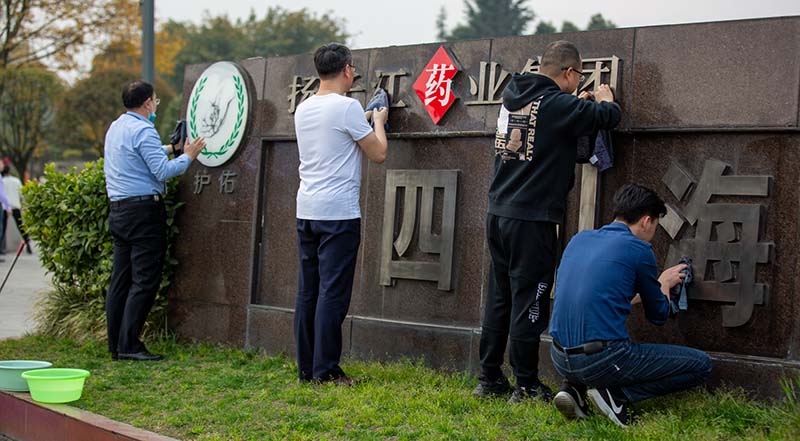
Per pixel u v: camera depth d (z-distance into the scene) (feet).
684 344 14.93
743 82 14.44
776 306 14.17
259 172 20.25
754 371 14.08
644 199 13.64
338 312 16.22
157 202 19.29
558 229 16.07
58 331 21.98
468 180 17.25
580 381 13.34
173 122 104.22
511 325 14.70
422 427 13.30
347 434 13.21
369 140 16.26
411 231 17.83
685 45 14.94
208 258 21.06
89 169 22.26
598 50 15.76
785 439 11.88
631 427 12.76
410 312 17.90
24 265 43.96
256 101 20.45
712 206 14.67
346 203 16.19
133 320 19.12
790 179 14.14
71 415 14.49
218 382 16.85
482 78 17.03
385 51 18.47
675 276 14.35
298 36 169.68
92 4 81.92
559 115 14.05
